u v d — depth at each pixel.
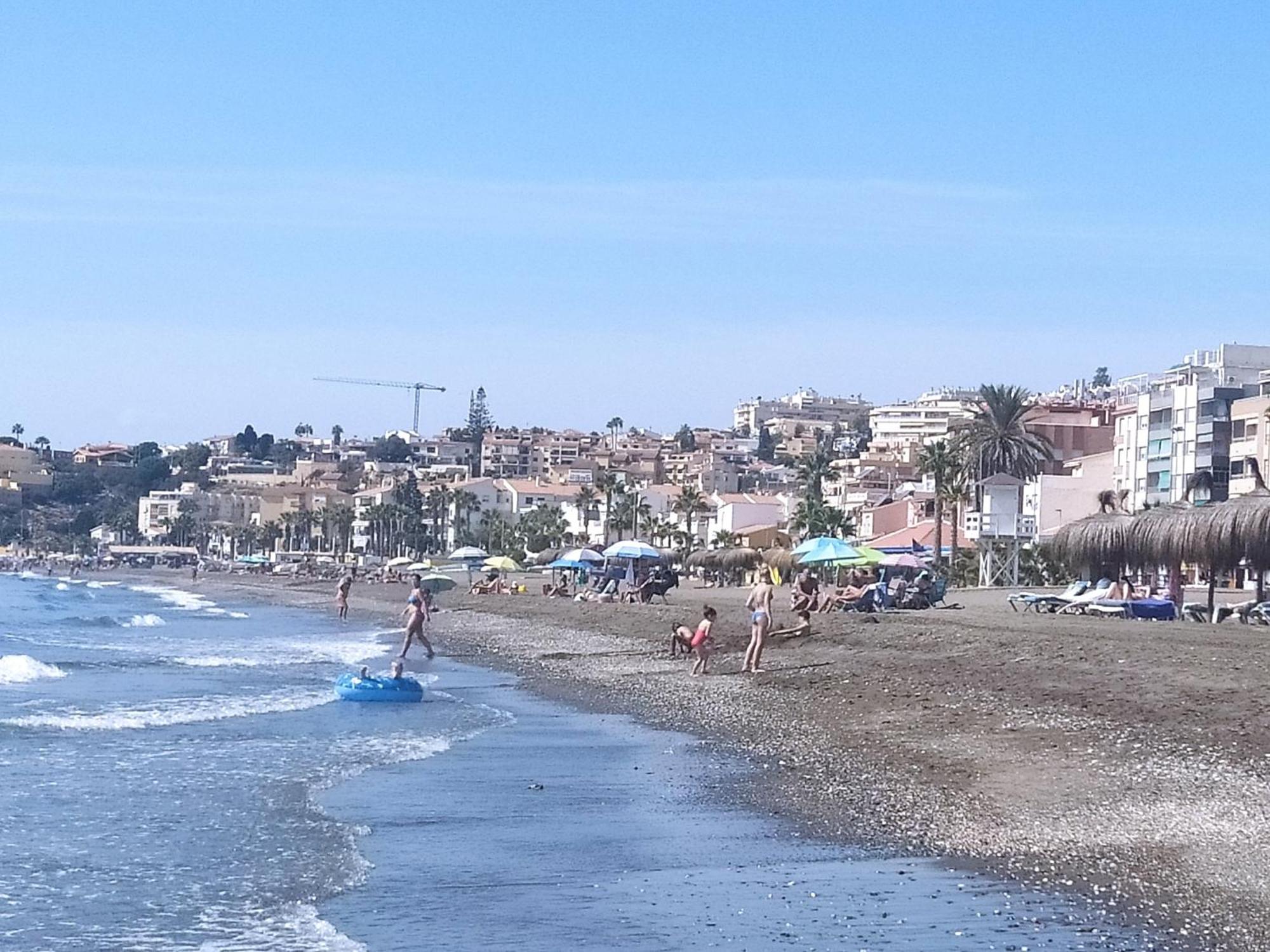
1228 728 21.39
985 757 20.56
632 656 47.12
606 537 170.12
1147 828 15.13
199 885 13.72
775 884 13.53
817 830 16.23
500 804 18.41
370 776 20.92
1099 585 54.47
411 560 157.50
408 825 16.97
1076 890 12.80
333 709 31.16
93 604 117.62
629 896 13.17
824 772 20.56
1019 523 86.44
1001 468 103.44
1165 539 46.12
